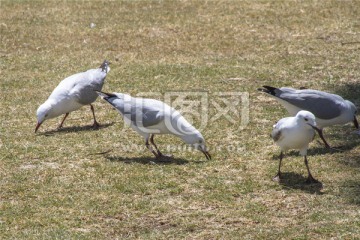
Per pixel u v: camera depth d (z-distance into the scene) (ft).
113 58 66.18
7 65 64.64
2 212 37.09
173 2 82.58
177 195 38.99
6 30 74.08
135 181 40.60
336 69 62.18
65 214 36.88
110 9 80.64
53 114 48.98
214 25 74.49
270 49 67.82
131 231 35.09
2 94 57.00
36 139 47.55
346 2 80.23
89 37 72.28
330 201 37.76
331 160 43.21
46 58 66.49
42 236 34.45
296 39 70.44
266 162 43.21
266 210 37.04
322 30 72.64
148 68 62.75
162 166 42.73
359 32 71.82
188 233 34.78
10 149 45.52
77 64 64.59
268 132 48.32
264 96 55.83
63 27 74.95
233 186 39.86
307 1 80.89
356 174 41.11
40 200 38.47
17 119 51.60
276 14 77.36
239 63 63.93
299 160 43.21
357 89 57.36
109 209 37.29
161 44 69.92
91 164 43.04
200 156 44.45
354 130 48.49
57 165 43.21
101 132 48.91
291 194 38.70
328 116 44.47
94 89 49.62
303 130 38.42
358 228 34.60
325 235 34.12
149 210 37.17
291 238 33.91
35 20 77.15
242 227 35.32
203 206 37.65
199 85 58.34
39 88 58.49
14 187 40.04
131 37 71.97
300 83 59.00
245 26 74.13
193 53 67.31
